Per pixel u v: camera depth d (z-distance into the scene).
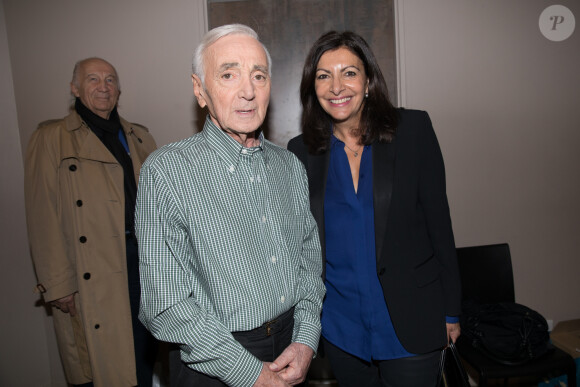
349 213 1.31
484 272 2.05
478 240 2.29
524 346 1.63
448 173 2.23
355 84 1.24
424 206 1.32
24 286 2.17
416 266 1.28
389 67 2.19
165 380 2.15
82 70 1.65
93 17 2.10
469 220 2.27
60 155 1.59
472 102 2.18
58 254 1.56
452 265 1.32
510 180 2.25
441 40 2.13
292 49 2.19
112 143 1.70
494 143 2.22
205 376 0.98
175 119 2.15
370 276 1.30
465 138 2.20
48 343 2.24
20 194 2.15
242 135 1.03
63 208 1.59
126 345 1.62
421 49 2.13
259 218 1.01
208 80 0.98
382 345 1.32
